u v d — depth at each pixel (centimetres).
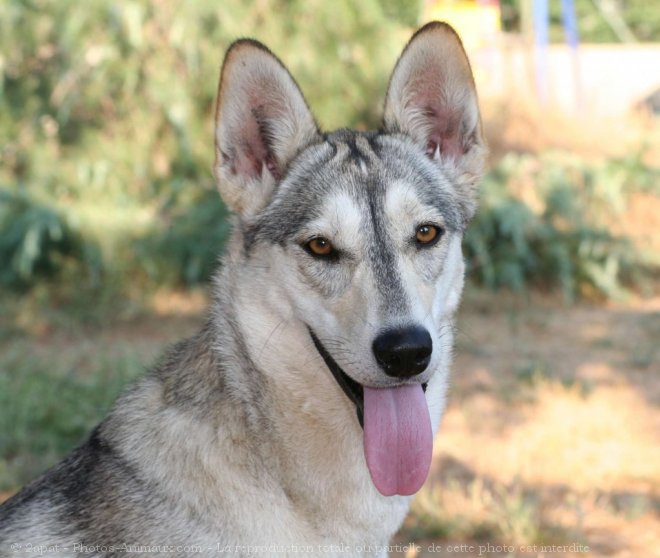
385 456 115
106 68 279
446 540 152
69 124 292
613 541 151
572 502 158
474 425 186
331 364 117
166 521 113
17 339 238
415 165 122
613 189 299
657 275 300
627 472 169
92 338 242
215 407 116
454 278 122
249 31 281
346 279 117
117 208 276
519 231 275
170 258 272
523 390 204
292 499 116
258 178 122
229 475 114
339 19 286
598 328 255
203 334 120
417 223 119
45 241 268
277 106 122
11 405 181
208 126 287
